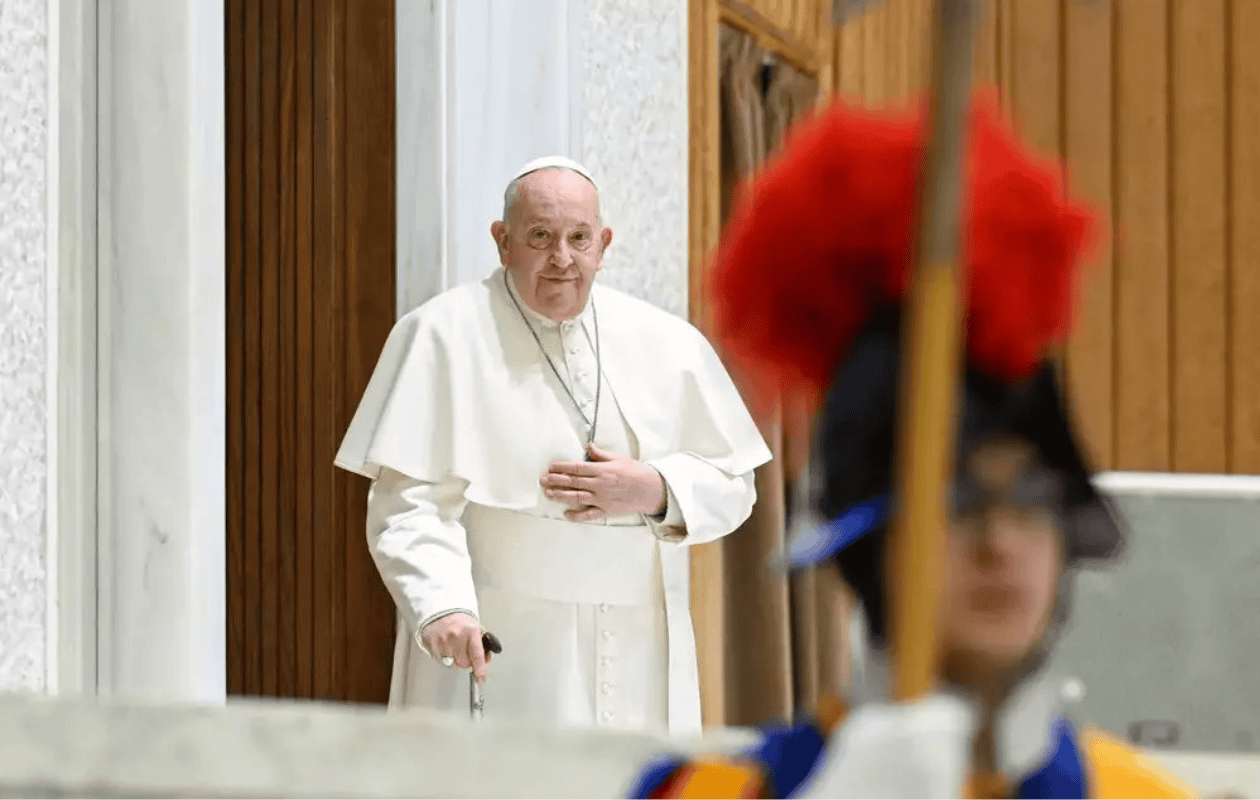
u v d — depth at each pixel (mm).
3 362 12086
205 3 13109
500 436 12367
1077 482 2242
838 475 2281
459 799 2379
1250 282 18453
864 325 2328
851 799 1862
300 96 15016
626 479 12016
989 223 2238
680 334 13188
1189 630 13977
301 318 15086
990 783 2287
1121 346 18609
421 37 14438
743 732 2598
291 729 2529
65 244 12773
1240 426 18391
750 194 2443
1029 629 2242
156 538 12977
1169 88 18719
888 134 2367
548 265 12375
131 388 12984
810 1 19391
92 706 2590
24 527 12305
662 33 16359
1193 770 2488
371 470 12531
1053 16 18922
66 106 12781
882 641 2238
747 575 17359
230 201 15375
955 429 2221
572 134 15164
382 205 14672
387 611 14750
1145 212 18703
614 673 12102
